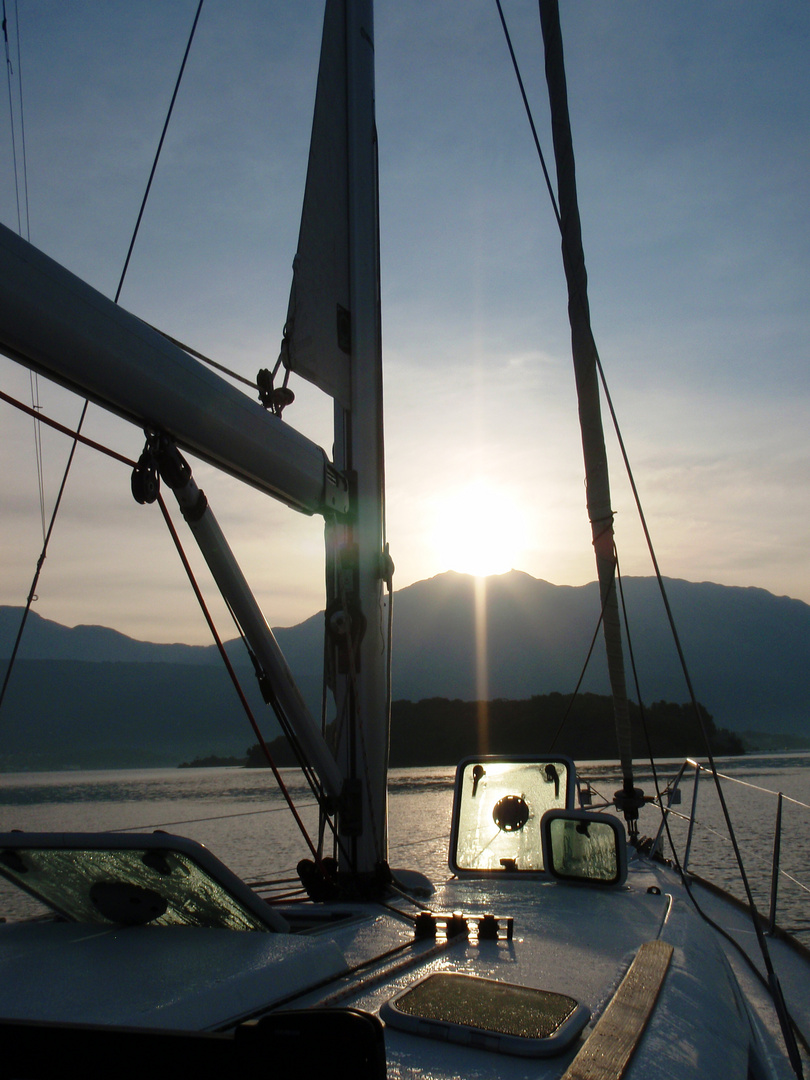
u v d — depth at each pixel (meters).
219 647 3.14
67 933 2.20
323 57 3.94
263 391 3.65
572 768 4.81
